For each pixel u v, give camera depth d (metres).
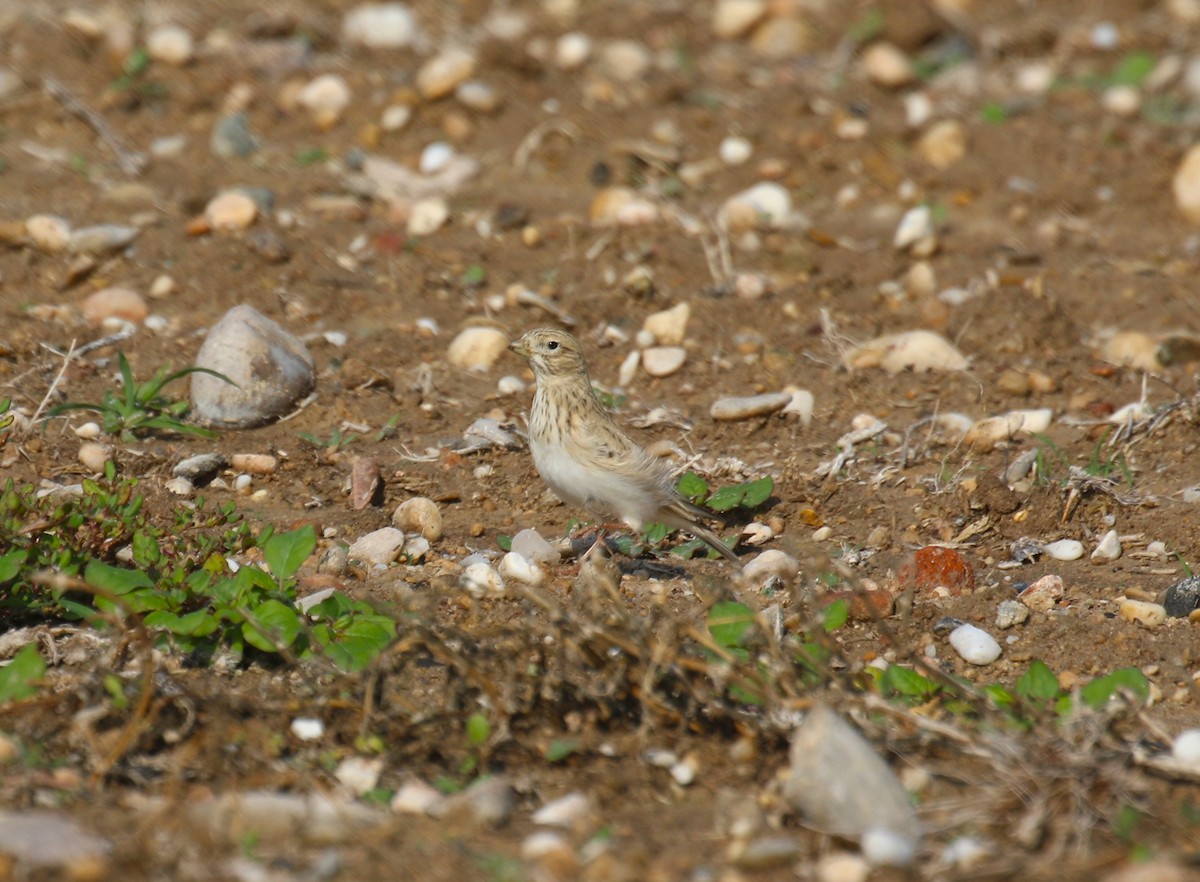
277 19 20.84
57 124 18.33
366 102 19.20
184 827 7.05
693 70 20.92
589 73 20.20
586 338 14.91
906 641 9.73
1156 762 7.69
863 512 11.98
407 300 15.23
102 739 7.81
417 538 11.21
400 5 22.69
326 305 15.00
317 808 7.20
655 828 7.36
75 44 19.81
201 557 10.03
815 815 7.23
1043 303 15.11
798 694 8.00
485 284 15.60
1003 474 12.38
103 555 9.85
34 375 13.27
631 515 10.88
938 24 21.91
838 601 9.33
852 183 18.00
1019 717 8.19
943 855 6.98
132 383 12.57
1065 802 7.21
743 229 16.61
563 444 10.88
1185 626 9.98
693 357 14.59
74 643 9.02
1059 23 22.97
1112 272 16.17
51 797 7.35
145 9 21.52
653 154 17.89
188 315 14.63
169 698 7.98
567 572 10.91
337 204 16.81
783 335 14.91
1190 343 14.50
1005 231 17.09
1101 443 12.73
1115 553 11.27
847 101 19.98
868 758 7.28
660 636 8.25
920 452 12.89
